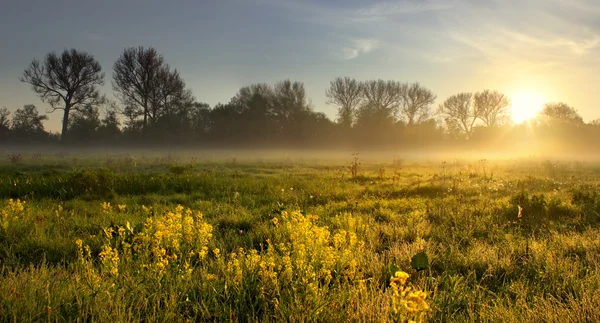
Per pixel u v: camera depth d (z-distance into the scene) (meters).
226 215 7.38
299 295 3.47
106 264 3.84
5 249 4.83
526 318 3.26
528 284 4.14
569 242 5.55
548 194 10.55
